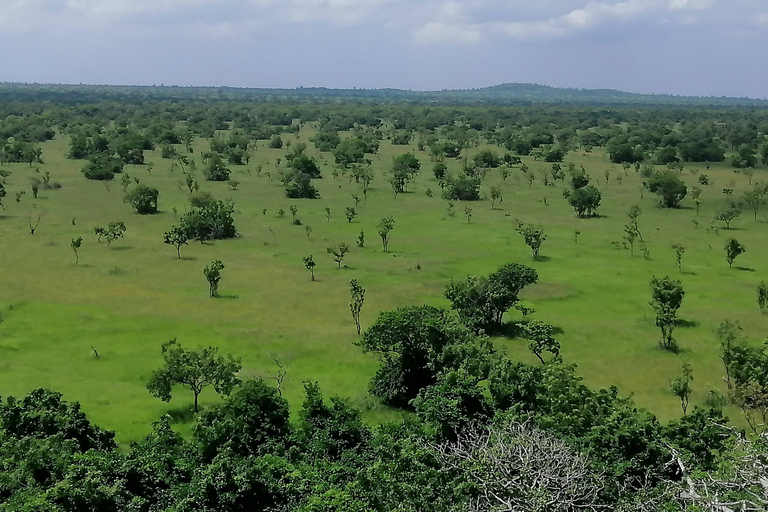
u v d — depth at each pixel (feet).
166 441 100.17
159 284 207.41
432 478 83.15
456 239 280.10
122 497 83.35
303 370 146.51
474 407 108.78
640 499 74.08
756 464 70.08
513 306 183.83
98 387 135.13
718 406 128.67
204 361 125.70
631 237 262.26
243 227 295.89
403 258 246.27
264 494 84.99
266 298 195.31
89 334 164.04
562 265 239.50
